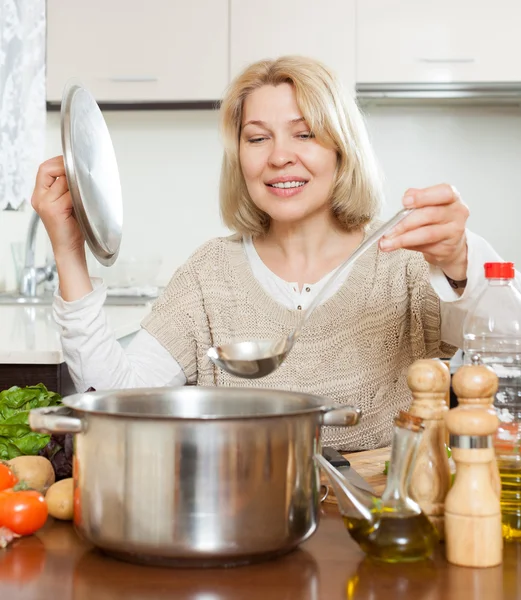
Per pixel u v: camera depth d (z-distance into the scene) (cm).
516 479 92
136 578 80
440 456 91
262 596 76
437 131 365
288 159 143
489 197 365
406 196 111
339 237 158
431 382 91
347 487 86
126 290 321
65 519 99
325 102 144
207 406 100
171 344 160
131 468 80
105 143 146
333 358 151
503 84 326
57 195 137
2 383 190
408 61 328
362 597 75
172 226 372
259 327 154
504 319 109
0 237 313
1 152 292
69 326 141
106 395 96
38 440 116
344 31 328
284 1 328
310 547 90
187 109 334
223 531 79
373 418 152
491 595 76
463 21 326
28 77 306
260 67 148
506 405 105
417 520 85
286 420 82
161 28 331
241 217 159
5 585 78
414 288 154
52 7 332
